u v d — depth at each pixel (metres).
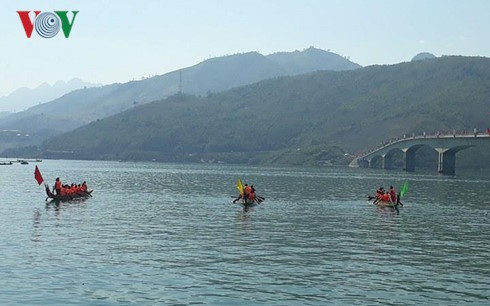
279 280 27.92
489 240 42.72
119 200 73.38
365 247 38.25
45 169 195.88
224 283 27.11
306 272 29.81
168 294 25.03
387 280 28.45
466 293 26.28
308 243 39.44
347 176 166.25
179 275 28.53
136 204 67.88
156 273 28.86
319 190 100.50
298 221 52.62
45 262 30.78
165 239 40.03
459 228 49.62
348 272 30.06
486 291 26.72
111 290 25.48
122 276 28.08
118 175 153.38
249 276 28.62
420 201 79.62
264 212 60.50
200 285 26.64
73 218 51.69
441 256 35.41
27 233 41.22
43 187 97.00
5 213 54.81
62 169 198.38
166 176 151.00
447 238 43.38
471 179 154.38
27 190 89.00
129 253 34.16
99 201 71.19
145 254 33.94
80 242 37.81
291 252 35.66
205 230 45.12
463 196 90.38
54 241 37.88
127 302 23.75
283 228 47.25
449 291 26.59
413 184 126.12
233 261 32.34
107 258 32.41
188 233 43.25
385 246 38.88
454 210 66.81
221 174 169.50
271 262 32.25
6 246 35.38
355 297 25.17
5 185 101.69
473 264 32.97
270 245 38.25
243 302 24.05
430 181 140.88
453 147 173.88
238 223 50.19
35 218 50.94
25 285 25.92
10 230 42.62
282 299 24.61
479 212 64.75
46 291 25.06
